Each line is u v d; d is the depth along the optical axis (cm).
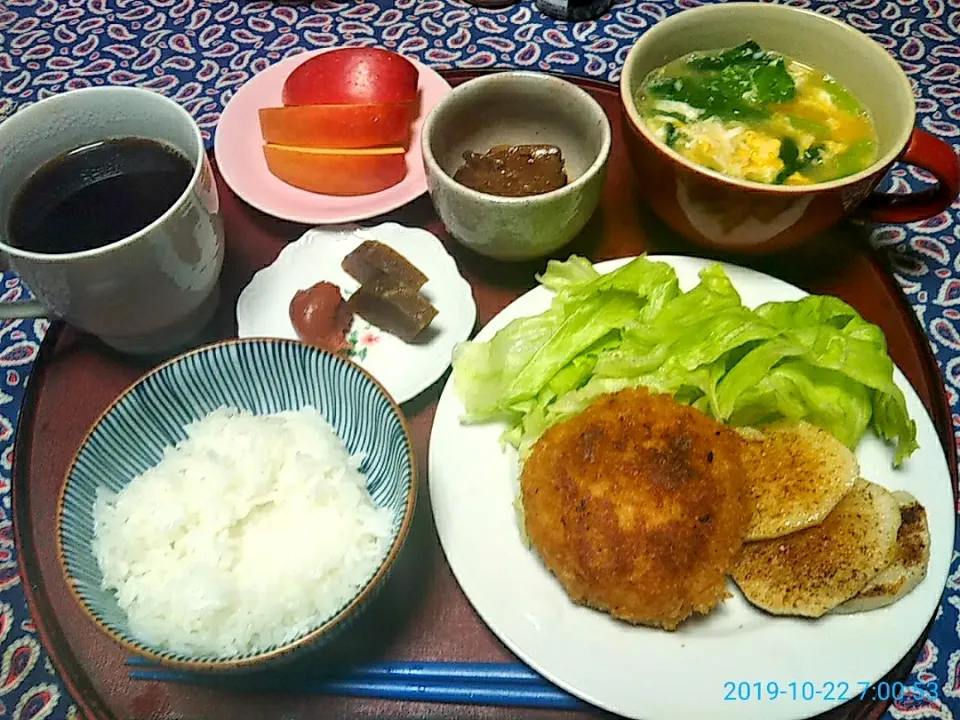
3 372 35
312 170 37
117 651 27
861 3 50
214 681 26
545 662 25
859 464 28
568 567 26
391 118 37
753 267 35
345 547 27
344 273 36
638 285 31
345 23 50
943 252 37
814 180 33
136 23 52
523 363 31
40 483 31
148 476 28
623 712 24
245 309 34
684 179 31
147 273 29
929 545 26
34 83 49
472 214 32
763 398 30
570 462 27
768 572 26
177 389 29
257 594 26
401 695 26
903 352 32
